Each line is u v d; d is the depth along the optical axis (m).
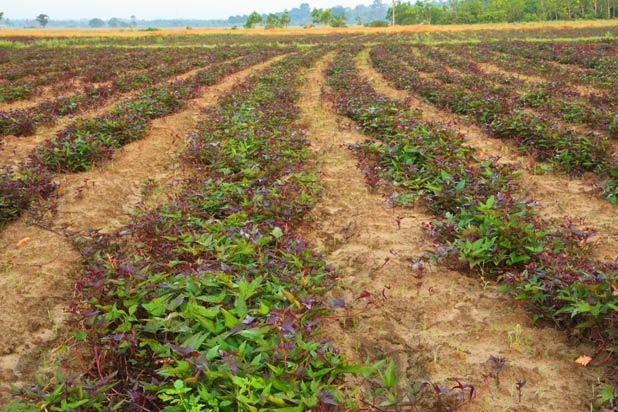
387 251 5.31
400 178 7.28
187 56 29.09
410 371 3.57
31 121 10.47
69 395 3.08
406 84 16.11
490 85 14.77
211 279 3.95
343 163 8.42
